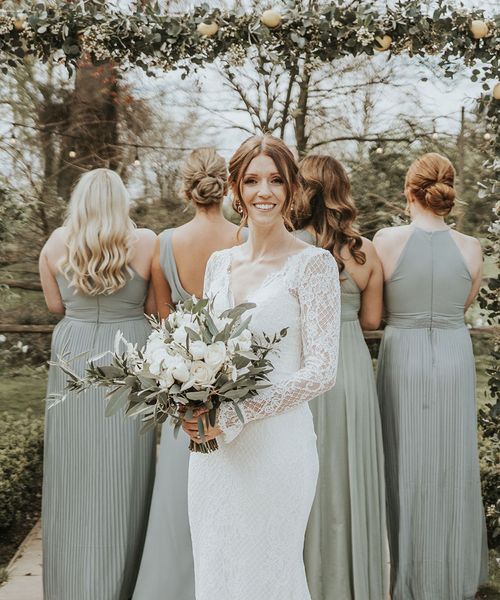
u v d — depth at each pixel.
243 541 1.88
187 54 2.69
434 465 2.76
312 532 2.67
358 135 5.23
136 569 2.87
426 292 2.75
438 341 2.77
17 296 4.93
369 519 2.70
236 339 1.70
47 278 2.80
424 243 2.75
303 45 2.60
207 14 2.63
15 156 5.18
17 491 3.81
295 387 1.81
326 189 2.65
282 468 1.87
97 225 2.61
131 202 5.37
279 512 1.87
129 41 2.66
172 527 2.67
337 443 2.67
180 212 5.36
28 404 5.26
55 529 2.77
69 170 5.34
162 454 2.72
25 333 5.07
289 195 1.95
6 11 2.66
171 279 2.77
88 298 2.71
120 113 5.38
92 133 5.35
